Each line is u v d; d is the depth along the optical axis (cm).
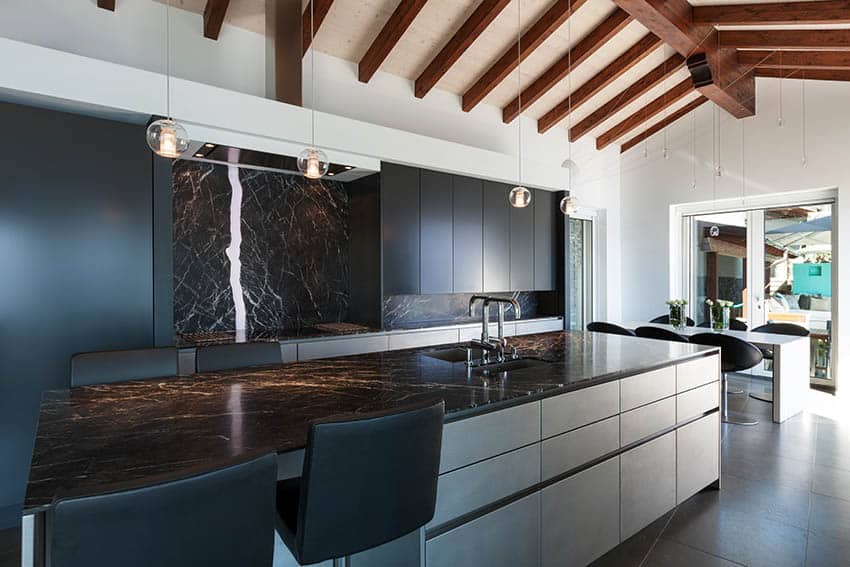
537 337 346
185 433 142
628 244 704
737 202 608
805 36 420
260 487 102
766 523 254
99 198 298
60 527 81
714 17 413
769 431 400
